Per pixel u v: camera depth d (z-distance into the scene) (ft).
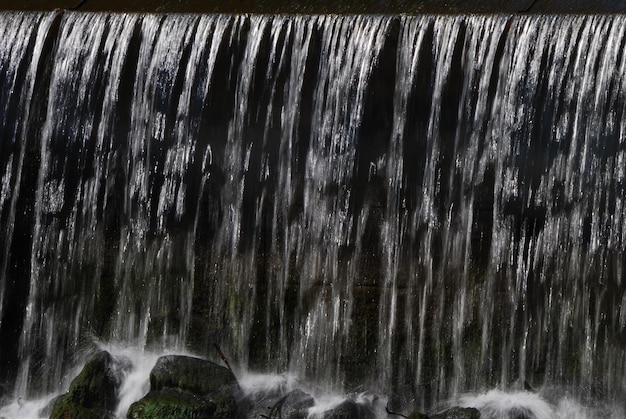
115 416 51.88
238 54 54.08
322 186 53.83
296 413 50.83
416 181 52.80
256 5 59.41
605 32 49.39
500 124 51.13
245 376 54.60
